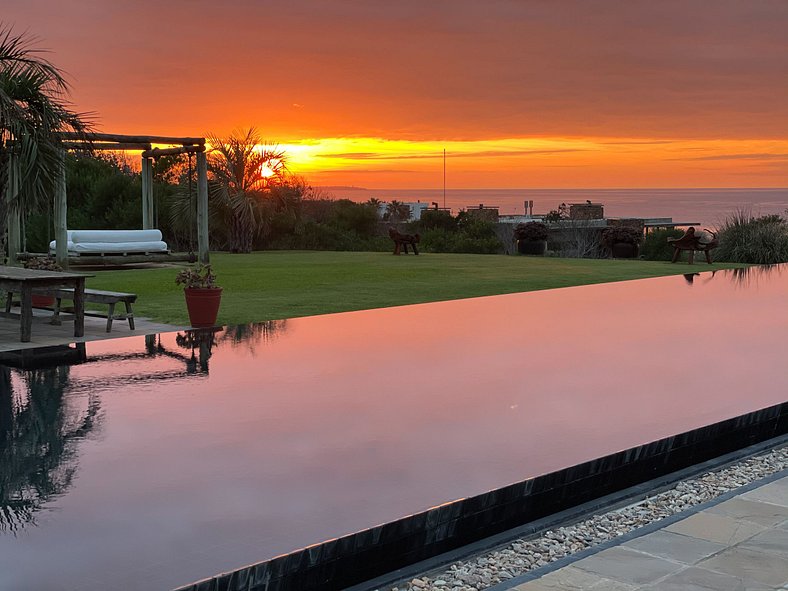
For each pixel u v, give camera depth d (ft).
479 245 78.89
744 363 17.93
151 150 54.08
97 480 9.93
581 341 21.06
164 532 8.34
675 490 11.40
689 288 35.42
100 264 51.78
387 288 36.99
